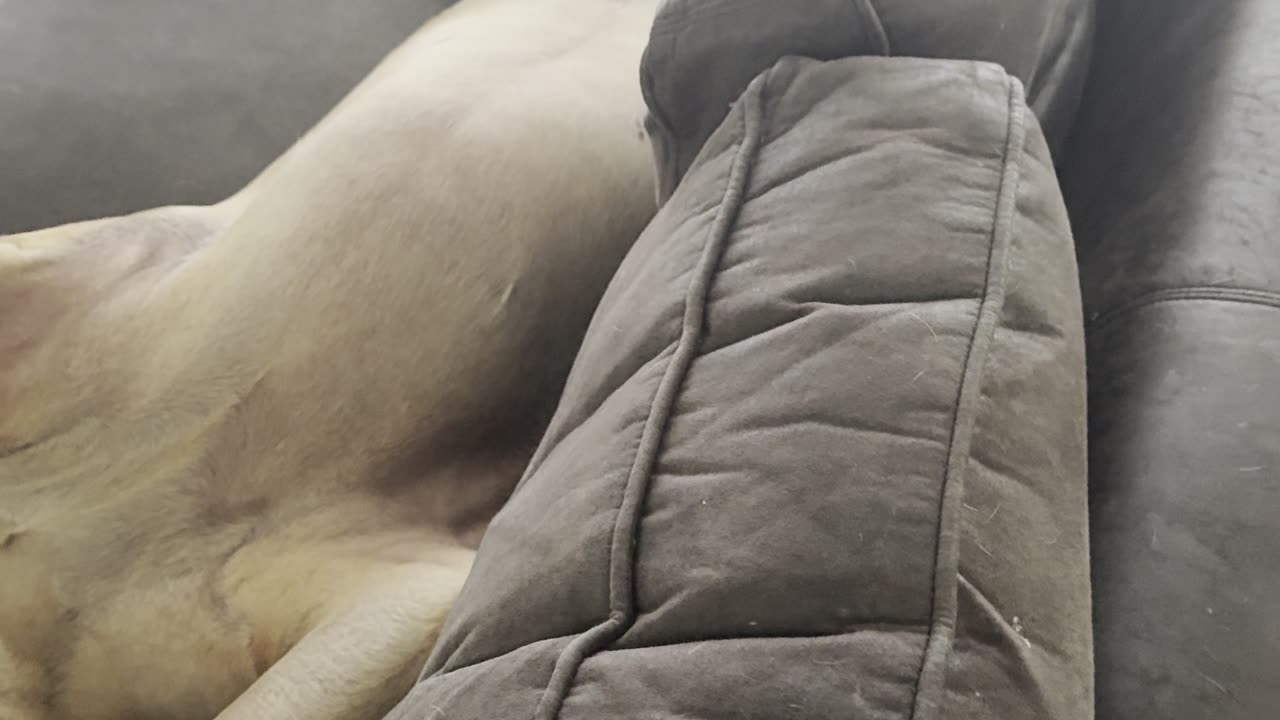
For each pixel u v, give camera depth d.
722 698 0.44
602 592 0.51
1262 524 0.55
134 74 1.25
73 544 0.91
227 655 0.92
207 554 0.92
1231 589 0.54
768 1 0.69
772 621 0.46
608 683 0.47
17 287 0.93
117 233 0.98
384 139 0.95
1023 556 0.49
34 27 1.23
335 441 0.93
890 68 0.66
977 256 0.56
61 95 1.21
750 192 0.64
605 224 0.97
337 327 0.92
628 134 0.99
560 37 1.04
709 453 0.52
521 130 0.96
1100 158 0.80
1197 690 0.52
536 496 0.62
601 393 0.63
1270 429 0.57
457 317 0.93
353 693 0.83
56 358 0.92
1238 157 0.69
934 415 0.50
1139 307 0.66
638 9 1.10
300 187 0.95
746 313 0.57
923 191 0.59
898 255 0.56
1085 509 0.54
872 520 0.47
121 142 1.22
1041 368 0.55
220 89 1.28
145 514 0.91
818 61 0.69
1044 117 0.78
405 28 1.39
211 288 0.93
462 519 0.97
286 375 0.91
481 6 1.12
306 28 1.34
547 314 0.96
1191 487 0.57
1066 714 0.47
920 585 0.45
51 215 1.18
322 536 0.92
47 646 0.91
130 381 0.92
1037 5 0.70
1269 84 0.72
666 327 0.60
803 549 0.47
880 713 0.42
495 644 0.56
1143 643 0.54
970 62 0.66
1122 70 0.84
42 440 0.92
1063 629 0.49
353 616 0.86
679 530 0.51
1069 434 0.55
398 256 0.92
